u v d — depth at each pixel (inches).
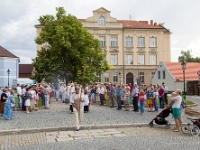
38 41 1373.0
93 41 1460.4
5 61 2027.6
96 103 998.4
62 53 1353.3
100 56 1446.9
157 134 416.2
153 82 1968.5
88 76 1346.0
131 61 2300.7
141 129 463.8
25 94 703.7
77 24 1389.0
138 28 2298.2
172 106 446.0
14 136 411.2
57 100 1176.8
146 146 329.4
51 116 622.2
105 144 343.0
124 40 2288.4
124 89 780.6
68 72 1390.3
